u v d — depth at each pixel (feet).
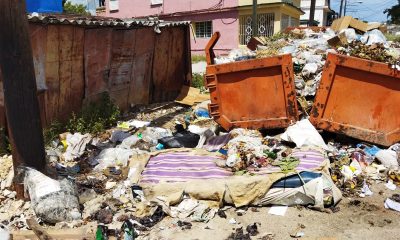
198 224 13.84
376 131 18.78
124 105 30.71
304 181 14.76
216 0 75.20
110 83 28.76
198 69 58.59
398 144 18.47
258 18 71.92
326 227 13.50
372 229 13.32
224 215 14.29
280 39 33.06
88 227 13.82
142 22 29.96
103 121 25.84
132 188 15.83
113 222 14.11
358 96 18.85
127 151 19.80
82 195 15.79
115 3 90.99
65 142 21.85
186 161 17.15
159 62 34.32
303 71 22.86
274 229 13.44
